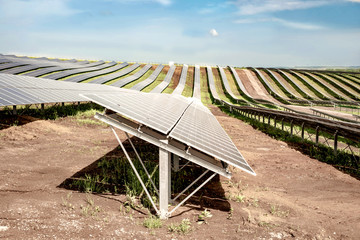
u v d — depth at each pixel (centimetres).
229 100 6153
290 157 1455
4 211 623
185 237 576
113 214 666
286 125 3022
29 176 897
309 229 639
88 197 759
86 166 1062
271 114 2691
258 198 852
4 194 729
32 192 765
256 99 5969
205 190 912
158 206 741
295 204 813
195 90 6806
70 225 588
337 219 702
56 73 5391
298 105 6100
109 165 1084
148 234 578
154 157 1277
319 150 1666
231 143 931
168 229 609
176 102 1608
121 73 7025
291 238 596
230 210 748
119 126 655
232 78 8588
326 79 8625
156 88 6209
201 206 768
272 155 1488
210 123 1284
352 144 1938
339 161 1399
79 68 6638
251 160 1346
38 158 1116
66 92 2641
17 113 1959
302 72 9475
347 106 6012
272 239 588
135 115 639
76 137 1588
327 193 927
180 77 8019
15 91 1900
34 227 564
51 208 666
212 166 643
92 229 579
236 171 1157
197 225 641
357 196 899
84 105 2992
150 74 7900
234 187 956
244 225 652
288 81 8438
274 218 700
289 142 1948
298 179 1081
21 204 672
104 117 657
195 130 818
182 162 1260
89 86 3622
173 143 770
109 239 544
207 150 605
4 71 4762
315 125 1789
